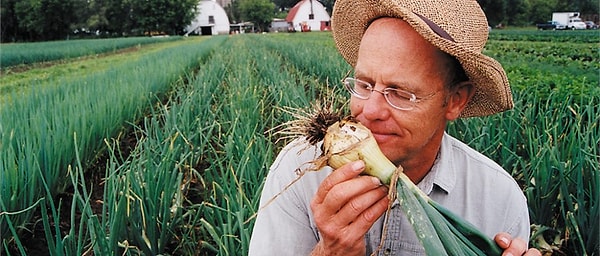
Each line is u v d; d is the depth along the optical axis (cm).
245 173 199
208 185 232
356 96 85
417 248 98
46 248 225
